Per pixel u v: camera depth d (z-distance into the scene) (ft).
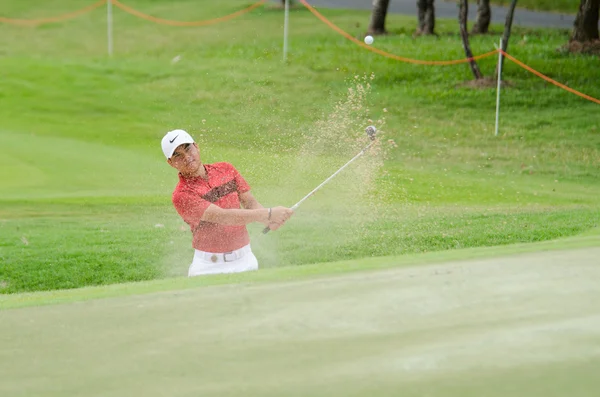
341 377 24.99
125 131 221.87
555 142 215.51
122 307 37.14
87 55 310.04
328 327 31.45
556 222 127.65
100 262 106.83
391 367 25.64
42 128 221.66
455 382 23.94
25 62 289.53
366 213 130.82
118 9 375.45
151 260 108.17
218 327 32.09
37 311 37.14
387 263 47.29
